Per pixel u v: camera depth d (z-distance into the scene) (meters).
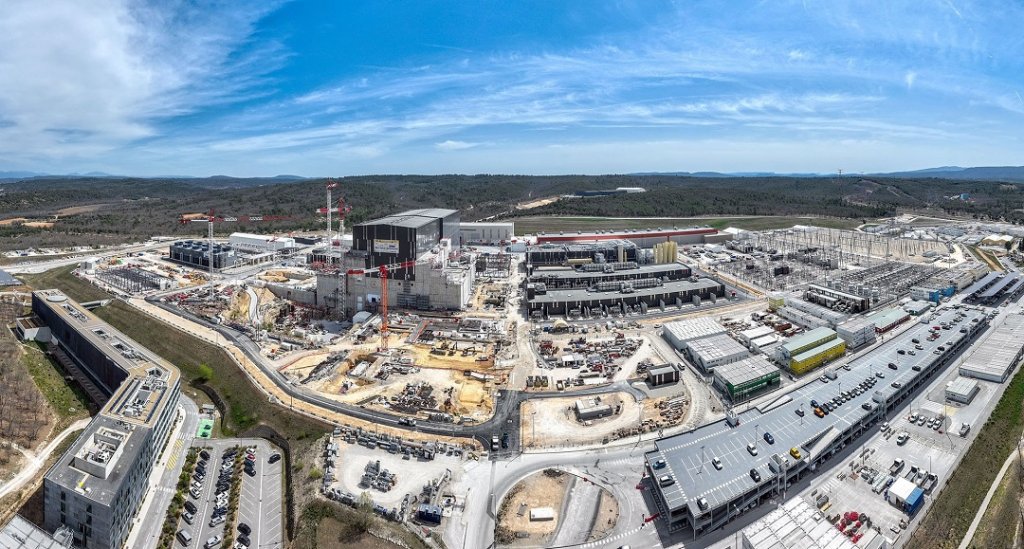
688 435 123.06
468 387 162.12
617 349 187.88
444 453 128.38
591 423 141.50
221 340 196.12
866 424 132.00
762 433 123.25
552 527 104.19
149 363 156.12
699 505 101.56
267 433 142.75
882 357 163.62
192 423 149.00
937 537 98.69
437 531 103.69
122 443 113.75
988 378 153.62
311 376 168.88
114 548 100.75
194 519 111.06
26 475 121.19
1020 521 99.38
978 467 116.75
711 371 167.00
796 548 91.94
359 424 142.00
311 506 109.31
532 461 125.25
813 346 176.12
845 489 112.12
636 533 102.25
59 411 148.88
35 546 94.25
